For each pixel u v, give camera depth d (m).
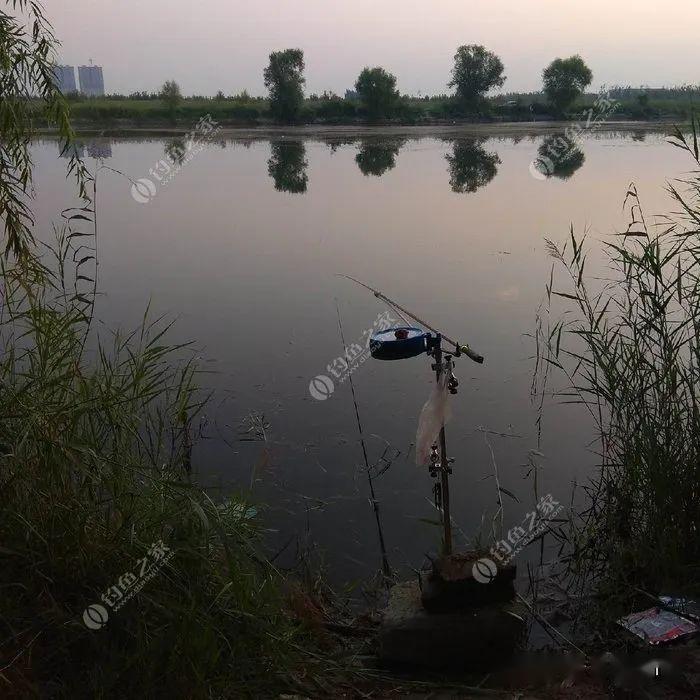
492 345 7.40
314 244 12.23
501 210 15.15
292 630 3.19
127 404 3.71
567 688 3.02
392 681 3.10
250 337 7.66
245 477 4.97
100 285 9.36
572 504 4.75
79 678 2.59
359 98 50.03
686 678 2.99
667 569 3.82
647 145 31.14
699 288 4.46
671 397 4.25
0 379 3.46
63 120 4.07
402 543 4.37
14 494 3.00
